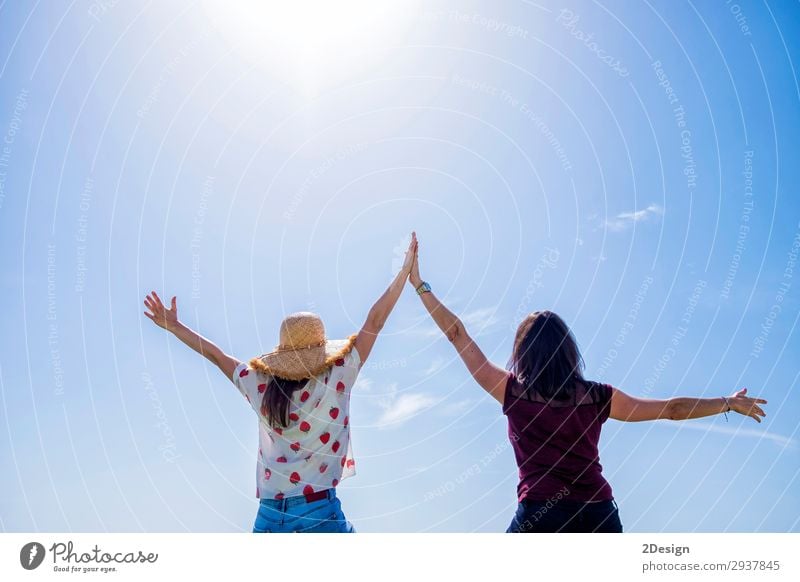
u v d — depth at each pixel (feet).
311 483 15.38
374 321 16.47
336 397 15.75
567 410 15.01
